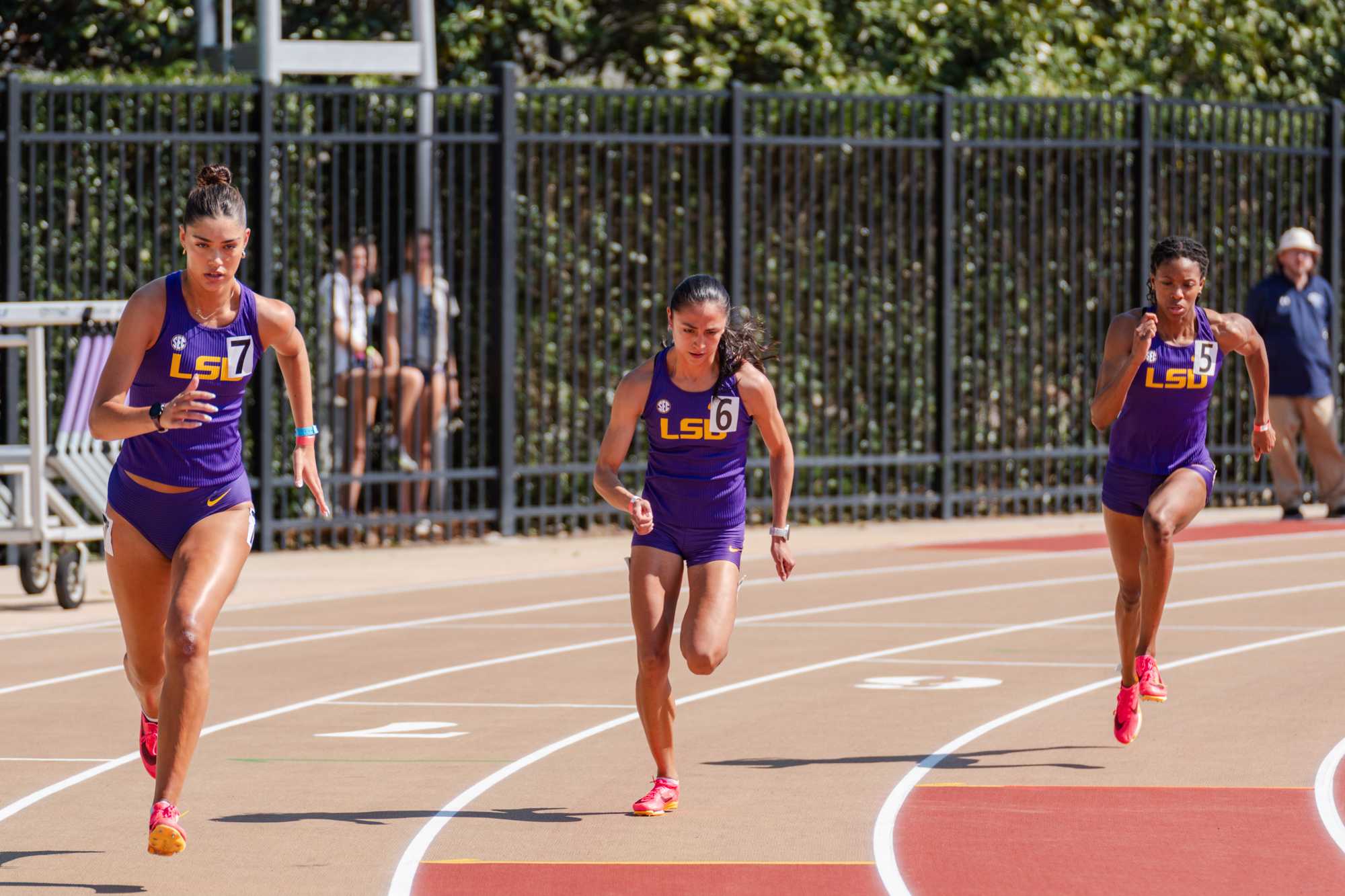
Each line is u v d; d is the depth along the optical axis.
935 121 66.25
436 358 60.44
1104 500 31.88
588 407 63.94
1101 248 67.25
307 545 61.31
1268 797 27.89
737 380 26.72
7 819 27.27
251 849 25.34
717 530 27.02
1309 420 65.38
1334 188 69.88
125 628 25.45
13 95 56.19
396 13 73.31
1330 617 45.56
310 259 60.50
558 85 62.34
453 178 60.44
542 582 53.00
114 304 48.16
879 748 31.58
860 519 66.88
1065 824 26.36
